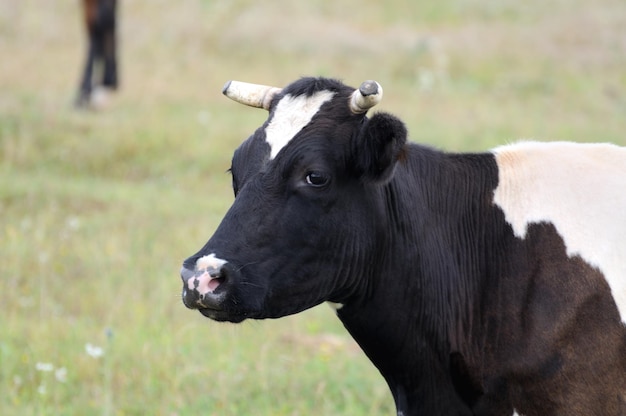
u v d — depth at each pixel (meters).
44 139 30.36
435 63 43.44
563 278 10.47
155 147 30.64
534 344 10.36
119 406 15.51
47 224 24.05
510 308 10.59
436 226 10.89
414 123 34.72
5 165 28.72
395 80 41.56
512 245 10.80
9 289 20.11
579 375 10.23
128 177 29.52
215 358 17.44
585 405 10.21
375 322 10.60
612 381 10.21
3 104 32.84
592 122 37.88
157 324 18.81
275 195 9.91
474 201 11.03
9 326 18.28
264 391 16.20
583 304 10.34
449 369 10.75
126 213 25.58
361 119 10.16
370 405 15.98
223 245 9.75
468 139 33.28
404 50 44.97
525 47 46.59
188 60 41.09
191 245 23.05
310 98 10.21
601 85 42.75
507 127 35.47
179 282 20.75
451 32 48.62
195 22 45.81
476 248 10.91
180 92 36.88
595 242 10.56
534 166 11.10
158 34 44.06
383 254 10.43
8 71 37.16
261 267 9.80
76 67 39.16
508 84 42.19
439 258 10.77
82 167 29.59
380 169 9.88
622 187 10.77
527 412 10.46
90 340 17.86
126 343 17.78
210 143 31.17
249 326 19.17
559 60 45.28
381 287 10.50
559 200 10.83
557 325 10.32
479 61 44.34
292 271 9.94
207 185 29.03
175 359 17.28
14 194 26.00
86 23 34.31
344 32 46.50
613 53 46.28
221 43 43.94
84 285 20.64
